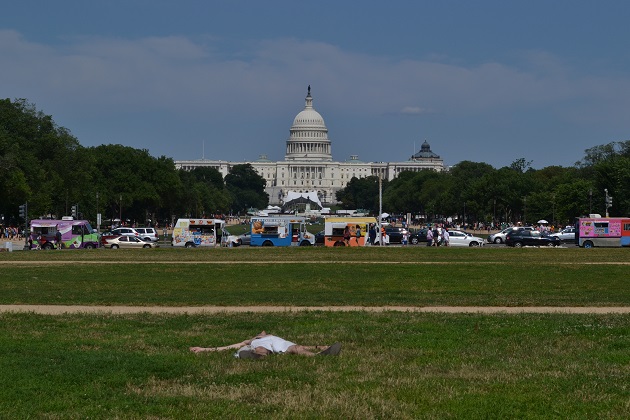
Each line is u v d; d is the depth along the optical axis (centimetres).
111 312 4747
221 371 2959
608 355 3259
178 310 4888
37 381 2808
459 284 6894
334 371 2966
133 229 18575
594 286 6712
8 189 18225
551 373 2945
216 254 11544
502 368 3028
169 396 2638
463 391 2697
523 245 15250
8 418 2392
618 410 2491
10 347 3403
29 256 11062
